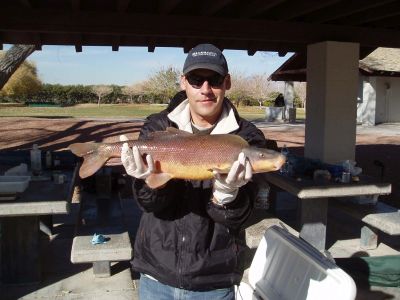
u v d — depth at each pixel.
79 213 5.36
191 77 2.20
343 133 6.83
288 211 7.57
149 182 2.01
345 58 6.76
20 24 5.95
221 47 8.41
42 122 22.72
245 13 6.39
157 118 2.42
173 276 2.17
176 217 2.18
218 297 2.22
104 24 6.17
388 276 4.07
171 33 6.39
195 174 2.04
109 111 38.91
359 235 6.35
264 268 3.11
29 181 4.80
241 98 49.69
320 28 6.79
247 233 4.36
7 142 15.91
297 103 46.41
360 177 5.70
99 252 4.20
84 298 4.39
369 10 6.49
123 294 4.47
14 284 4.68
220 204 2.06
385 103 27.50
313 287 2.53
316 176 5.48
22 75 52.09
